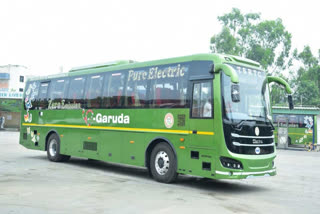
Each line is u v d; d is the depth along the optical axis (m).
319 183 10.32
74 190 7.87
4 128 41.78
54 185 8.42
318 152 24.98
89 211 6.04
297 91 50.62
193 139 8.68
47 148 13.84
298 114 29.53
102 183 8.93
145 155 9.89
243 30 50.66
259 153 8.45
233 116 8.20
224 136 8.06
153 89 9.93
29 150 17.98
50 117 13.77
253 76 9.08
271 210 6.66
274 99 52.03
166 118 9.40
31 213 5.82
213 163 8.21
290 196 8.20
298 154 22.19
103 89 11.60
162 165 9.45
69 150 12.75
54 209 6.11
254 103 8.80
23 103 15.41
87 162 13.97
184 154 8.88
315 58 52.06
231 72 7.73
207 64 8.70
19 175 9.74
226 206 6.82
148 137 9.84
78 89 12.68
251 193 8.45
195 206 6.69
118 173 11.05
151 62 10.23
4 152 16.64
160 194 7.76
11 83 60.12
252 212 6.43
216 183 9.84
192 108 8.81
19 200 6.72
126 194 7.61
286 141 27.34
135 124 10.27
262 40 51.34
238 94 7.64
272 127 9.04
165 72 9.70
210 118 8.34
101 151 11.39
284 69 51.75
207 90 8.55
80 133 12.30
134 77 10.59
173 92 9.36
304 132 29.22
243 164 8.06
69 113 12.88
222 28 49.66
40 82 14.70
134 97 10.45
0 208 6.08
